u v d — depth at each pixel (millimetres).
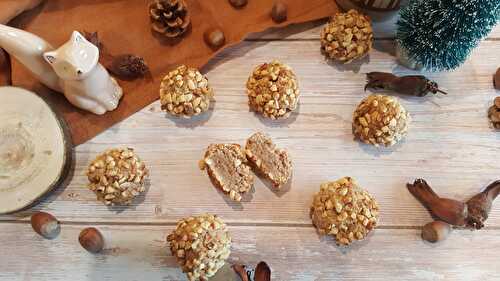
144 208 255
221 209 255
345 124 266
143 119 264
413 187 255
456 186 261
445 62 251
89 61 220
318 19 275
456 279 251
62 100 261
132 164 240
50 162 244
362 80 272
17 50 225
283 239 252
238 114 266
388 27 275
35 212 251
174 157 261
